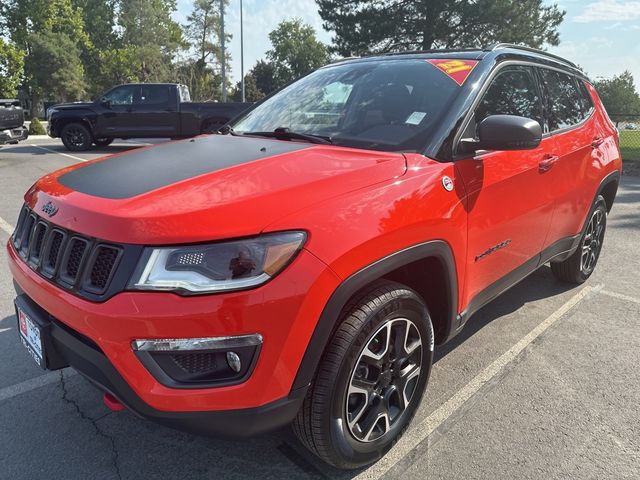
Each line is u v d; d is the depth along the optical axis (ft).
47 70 161.38
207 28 213.46
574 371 10.36
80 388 9.73
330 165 7.38
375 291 6.98
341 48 94.43
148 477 7.52
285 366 6.05
